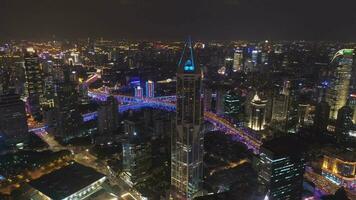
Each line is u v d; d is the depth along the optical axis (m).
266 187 193.88
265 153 194.38
